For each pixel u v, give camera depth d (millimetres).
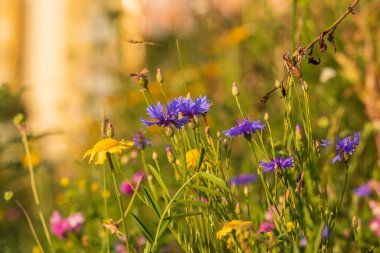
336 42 5746
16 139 5508
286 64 2900
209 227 3027
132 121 7898
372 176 4758
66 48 11594
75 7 11539
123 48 8953
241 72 7133
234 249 2979
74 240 4891
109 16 8805
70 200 5469
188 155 3047
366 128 5059
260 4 6727
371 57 5648
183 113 2949
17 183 7148
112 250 4176
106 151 2914
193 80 8445
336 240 3756
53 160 8742
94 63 10898
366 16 5566
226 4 9031
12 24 12781
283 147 3143
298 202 2955
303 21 4641
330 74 5836
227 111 6801
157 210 2938
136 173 4613
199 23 9391
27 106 11859
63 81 11297
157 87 8367
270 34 6816
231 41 7457
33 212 6762
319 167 3002
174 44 9531
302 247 3113
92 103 10688
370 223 4285
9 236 6492
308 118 2914
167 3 9398
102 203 5129
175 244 4727
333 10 5594
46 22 12109
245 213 3670
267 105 6094
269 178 4516
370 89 5723
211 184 3035
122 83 8492
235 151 5613
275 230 3039
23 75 12602
